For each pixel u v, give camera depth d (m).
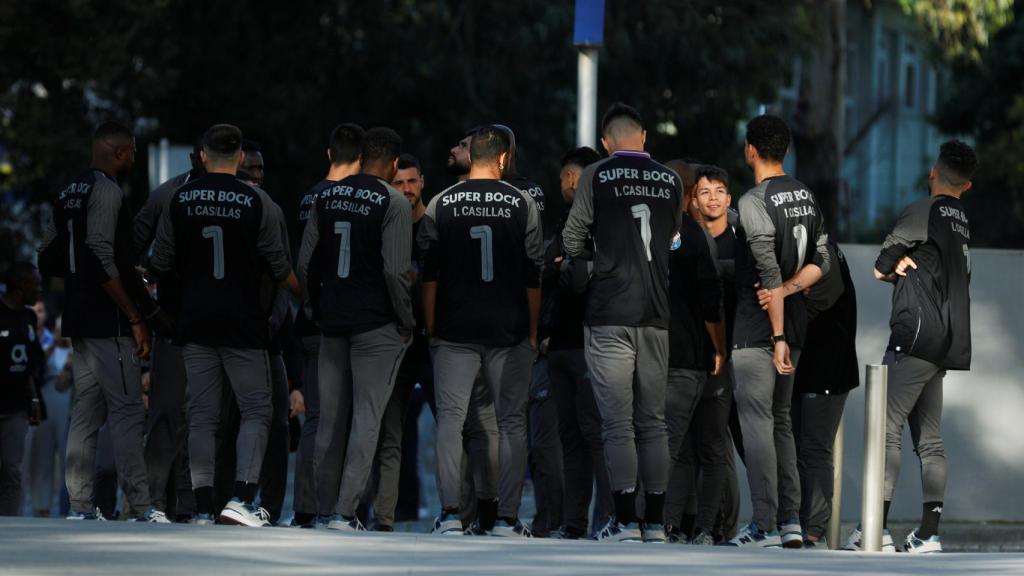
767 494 21.70
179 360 23.61
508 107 69.06
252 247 21.83
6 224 71.56
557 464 25.38
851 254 32.16
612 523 22.08
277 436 25.14
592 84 31.09
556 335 24.02
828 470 23.53
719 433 24.23
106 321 22.48
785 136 21.95
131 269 22.44
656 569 15.84
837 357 23.30
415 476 37.53
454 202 21.83
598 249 21.39
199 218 21.69
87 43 65.75
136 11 66.50
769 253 21.33
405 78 68.44
